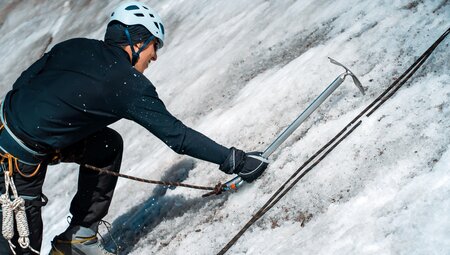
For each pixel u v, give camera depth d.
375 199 2.75
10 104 3.17
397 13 4.19
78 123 3.13
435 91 3.17
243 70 5.54
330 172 3.13
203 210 3.74
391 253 2.40
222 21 7.16
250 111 4.47
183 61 6.86
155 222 4.06
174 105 5.95
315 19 5.25
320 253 2.63
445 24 3.71
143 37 3.32
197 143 3.32
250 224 3.22
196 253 3.40
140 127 6.18
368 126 3.24
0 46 12.60
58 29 11.80
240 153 3.43
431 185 2.59
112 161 3.67
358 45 4.15
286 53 5.16
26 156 3.13
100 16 11.02
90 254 3.65
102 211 3.70
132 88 3.12
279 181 3.43
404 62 3.65
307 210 3.04
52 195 6.04
